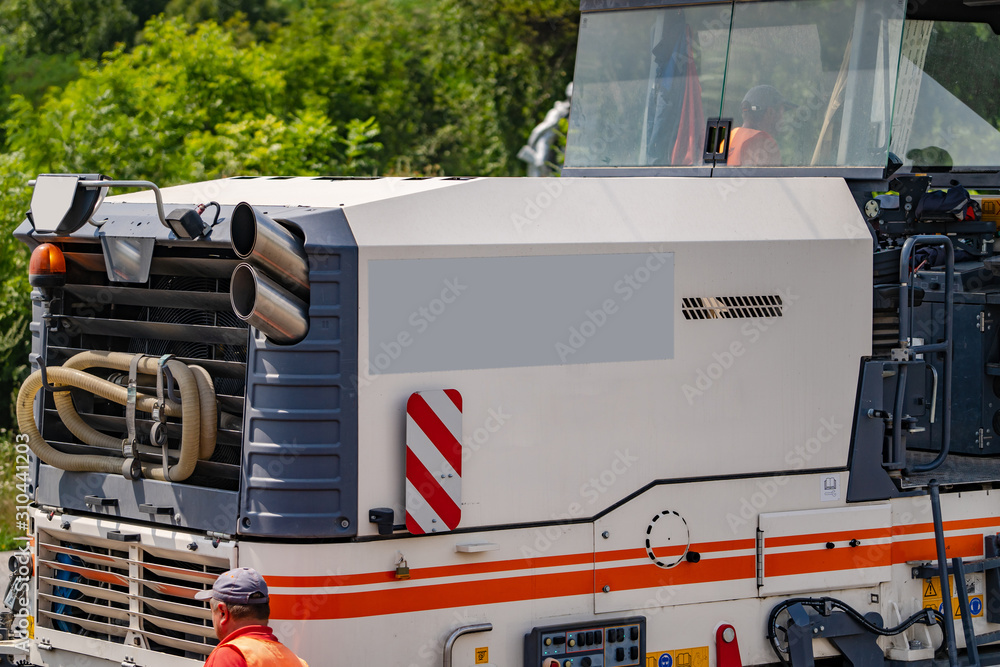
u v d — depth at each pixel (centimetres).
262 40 4566
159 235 855
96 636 927
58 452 920
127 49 4566
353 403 785
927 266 1127
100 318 922
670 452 881
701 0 1100
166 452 856
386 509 794
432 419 801
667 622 884
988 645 1037
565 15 4388
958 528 998
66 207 830
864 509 947
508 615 834
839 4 1029
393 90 4141
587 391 853
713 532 896
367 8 4566
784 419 919
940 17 1155
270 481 786
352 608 791
